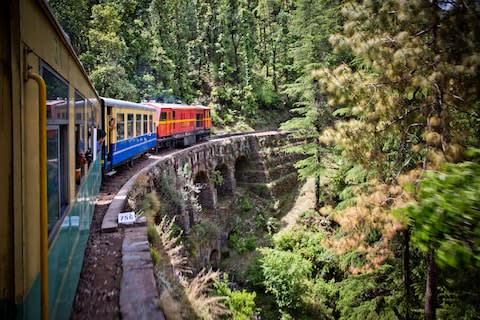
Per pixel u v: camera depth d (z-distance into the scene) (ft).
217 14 133.69
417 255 33.14
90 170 23.54
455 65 20.83
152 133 60.70
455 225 8.32
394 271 34.78
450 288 29.58
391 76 24.07
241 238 68.23
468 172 8.92
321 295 46.09
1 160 7.11
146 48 104.58
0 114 7.10
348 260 38.27
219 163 75.56
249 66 129.80
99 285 17.85
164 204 45.29
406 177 21.68
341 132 25.62
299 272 46.39
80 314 15.37
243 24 131.13
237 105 123.85
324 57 60.34
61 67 12.05
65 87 12.85
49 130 10.03
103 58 80.07
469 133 23.31
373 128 25.41
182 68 117.29
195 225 54.29
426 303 26.61
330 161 60.90
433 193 8.88
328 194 72.02
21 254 7.34
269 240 66.69
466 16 20.90
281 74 142.92
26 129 7.82
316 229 64.95
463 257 8.16
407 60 21.98
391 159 30.04
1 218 7.10
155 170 47.06
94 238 23.72
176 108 72.79
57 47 11.34
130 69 93.61
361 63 35.32
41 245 8.59
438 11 22.07
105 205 31.22
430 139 20.77
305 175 61.31
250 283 52.42
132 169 48.49
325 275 49.75
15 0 7.23
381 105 24.52
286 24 138.10
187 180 56.24
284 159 94.43
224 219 70.69
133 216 26.84
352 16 24.45
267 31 146.41
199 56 128.36
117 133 43.29
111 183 39.06
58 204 11.27
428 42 23.59
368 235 32.42
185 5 132.98
